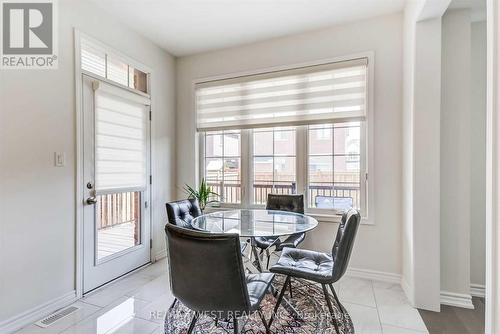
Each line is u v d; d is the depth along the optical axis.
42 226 2.02
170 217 2.45
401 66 2.56
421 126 2.15
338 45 2.80
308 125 3.01
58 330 1.83
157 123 3.25
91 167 2.42
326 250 2.86
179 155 3.58
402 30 2.55
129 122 2.86
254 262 2.62
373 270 2.67
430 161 2.13
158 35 3.01
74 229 2.26
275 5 2.46
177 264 1.36
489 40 0.99
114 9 2.51
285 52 3.04
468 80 2.17
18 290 1.87
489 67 0.99
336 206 2.91
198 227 2.12
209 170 3.53
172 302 2.21
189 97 3.52
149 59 3.12
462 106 2.19
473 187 2.48
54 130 2.11
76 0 2.29
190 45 3.24
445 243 2.23
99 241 2.51
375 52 2.66
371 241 2.68
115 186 2.67
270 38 3.07
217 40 3.12
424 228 2.14
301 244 2.93
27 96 1.94
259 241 2.52
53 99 2.10
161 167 3.32
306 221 2.30
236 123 3.28
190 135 3.52
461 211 2.20
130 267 2.85
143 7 2.48
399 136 2.58
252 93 3.20
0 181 1.78
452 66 2.20
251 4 2.44
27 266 1.92
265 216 2.51
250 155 3.29
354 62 2.72
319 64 2.87
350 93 2.76
